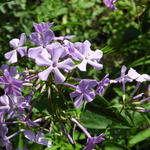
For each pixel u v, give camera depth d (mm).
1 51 321
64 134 229
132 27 412
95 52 223
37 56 210
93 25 466
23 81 219
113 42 420
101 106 240
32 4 378
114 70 350
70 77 225
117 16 463
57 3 369
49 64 210
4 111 217
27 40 316
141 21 373
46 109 232
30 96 217
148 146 351
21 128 232
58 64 211
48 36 215
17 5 356
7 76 208
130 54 425
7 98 217
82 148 251
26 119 223
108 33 458
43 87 219
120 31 447
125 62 423
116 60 426
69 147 248
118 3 450
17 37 340
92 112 242
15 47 230
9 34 342
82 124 241
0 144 234
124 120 242
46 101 233
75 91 214
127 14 460
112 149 256
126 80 241
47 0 361
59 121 229
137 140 284
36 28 218
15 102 215
